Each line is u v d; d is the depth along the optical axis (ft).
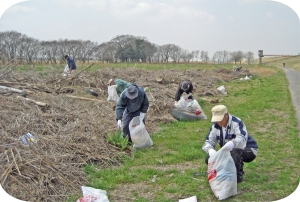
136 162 20.34
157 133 26.84
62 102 31.96
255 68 82.58
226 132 16.55
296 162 20.45
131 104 23.26
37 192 15.67
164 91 40.96
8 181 16.11
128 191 16.75
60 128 23.15
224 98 44.60
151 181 17.74
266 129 28.14
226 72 75.72
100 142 21.76
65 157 18.95
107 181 17.62
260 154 21.66
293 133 26.55
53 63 62.85
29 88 37.47
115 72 53.98
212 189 16.06
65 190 16.29
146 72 59.06
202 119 31.37
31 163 17.39
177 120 31.04
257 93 47.73
